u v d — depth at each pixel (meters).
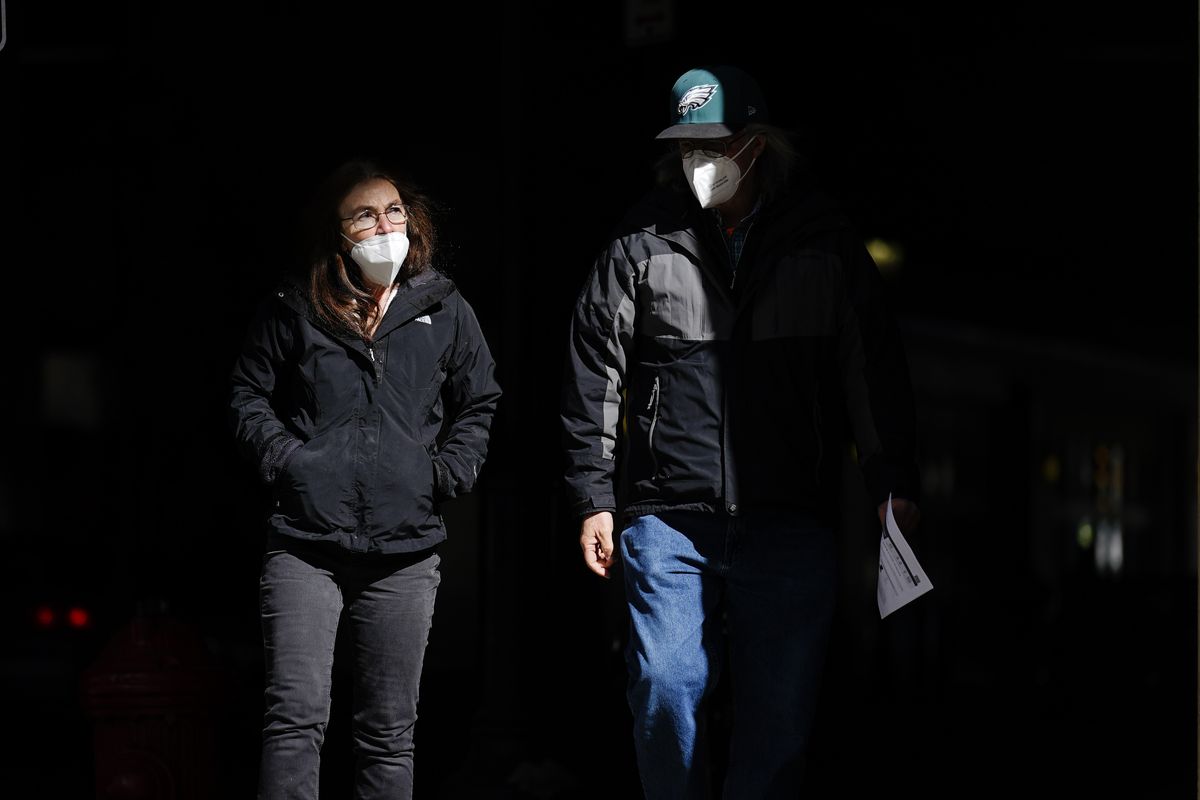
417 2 37.72
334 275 14.23
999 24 36.97
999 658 54.41
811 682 14.08
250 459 14.20
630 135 31.08
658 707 13.92
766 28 34.94
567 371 14.54
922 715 40.00
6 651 32.16
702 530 14.04
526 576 22.78
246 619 34.44
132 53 39.22
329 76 38.25
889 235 46.91
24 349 47.53
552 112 30.89
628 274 14.25
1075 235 49.28
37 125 45.91
